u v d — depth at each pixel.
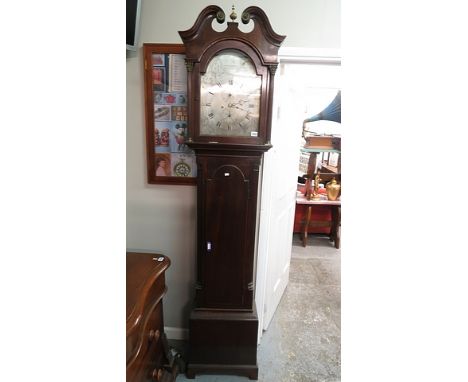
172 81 1.66
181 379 1.67
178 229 1.85
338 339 2.07
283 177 2.13
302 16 1.59
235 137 1.44
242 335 1.63
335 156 3.78
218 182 1.50
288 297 2.58
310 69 1.97
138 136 1.75
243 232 1.56
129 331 0.96
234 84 1.43
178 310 1.94
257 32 1.36
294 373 1.76
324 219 3.90
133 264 1.36
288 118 2.04
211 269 1.59
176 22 1.60
